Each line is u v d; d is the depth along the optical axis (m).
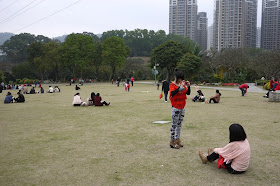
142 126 7.75
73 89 32.34
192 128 7.25
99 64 66.38
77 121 8.84
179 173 3.95
